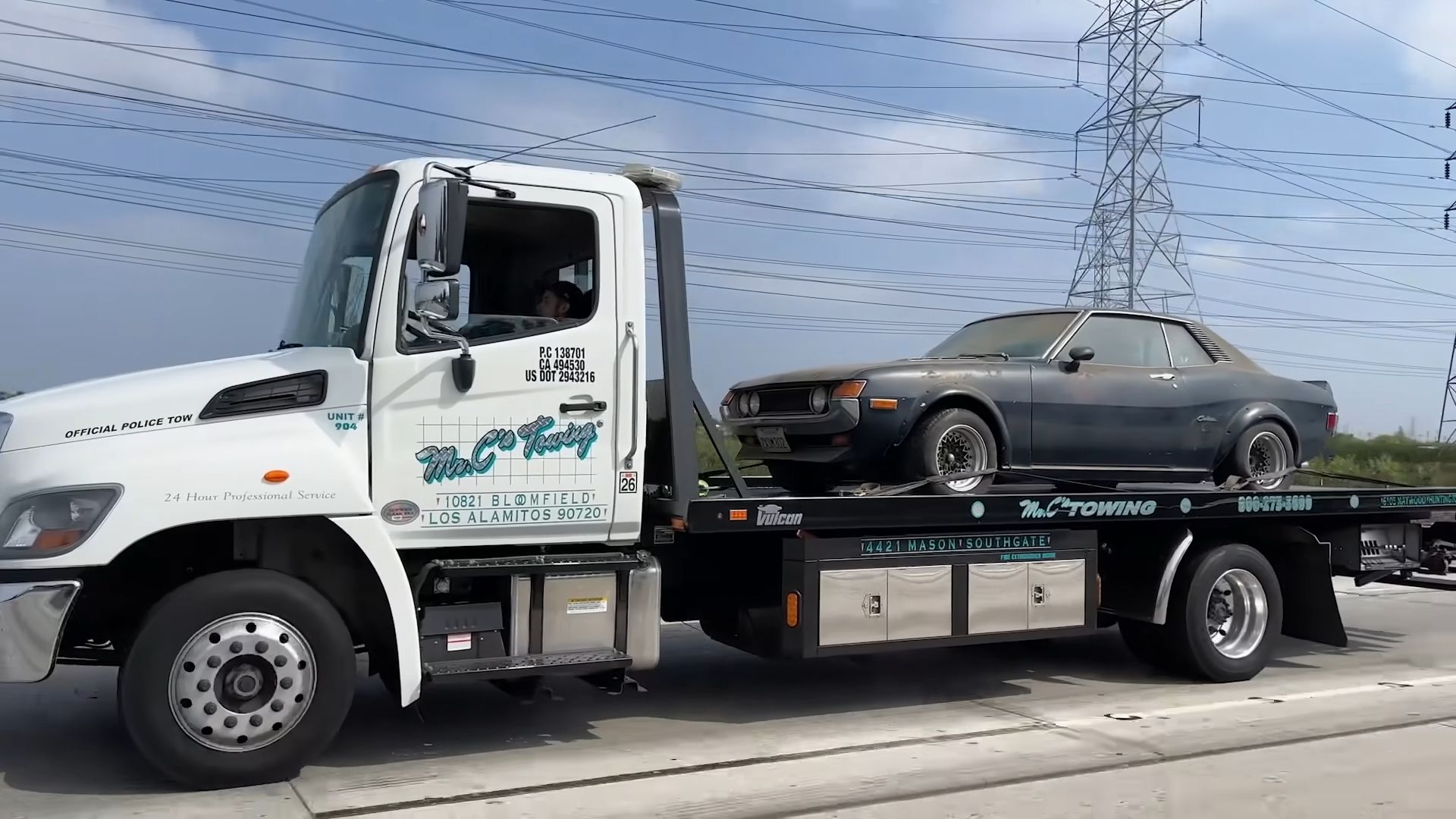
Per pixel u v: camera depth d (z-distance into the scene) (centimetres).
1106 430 770
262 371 491
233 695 473
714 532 572
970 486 711
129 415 468
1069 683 752
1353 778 523
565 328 536
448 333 504
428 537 509
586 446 540
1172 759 555
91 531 442
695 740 587
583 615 543
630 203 553
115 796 470
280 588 479
